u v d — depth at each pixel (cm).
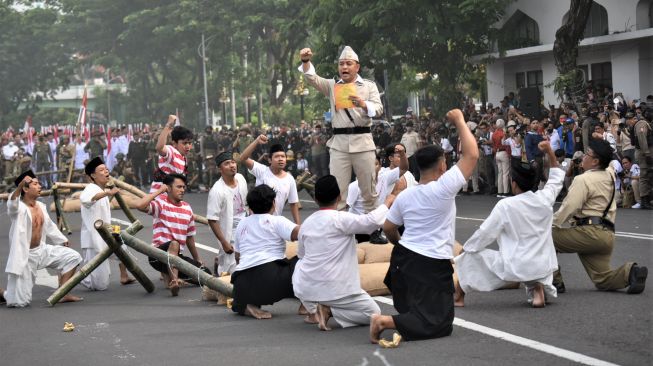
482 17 2923
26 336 903
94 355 801
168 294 1126
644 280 958
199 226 1908
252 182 3142
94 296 1139
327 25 3022
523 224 900
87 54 6506
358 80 1145
